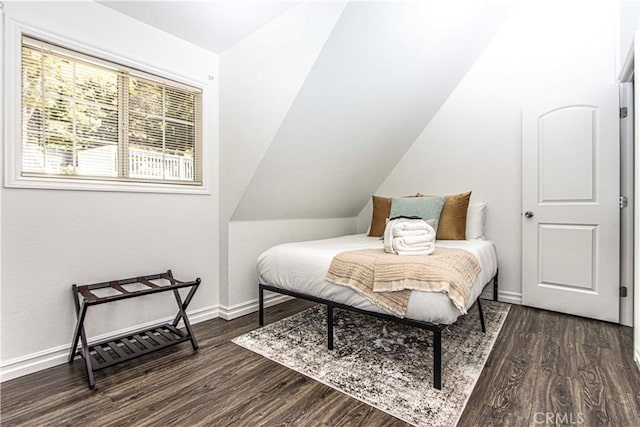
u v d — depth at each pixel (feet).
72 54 5.92
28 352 5.49
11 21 5.18
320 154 8.59
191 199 7.94
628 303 7.61
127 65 6.63
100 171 6.41
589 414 4.32
